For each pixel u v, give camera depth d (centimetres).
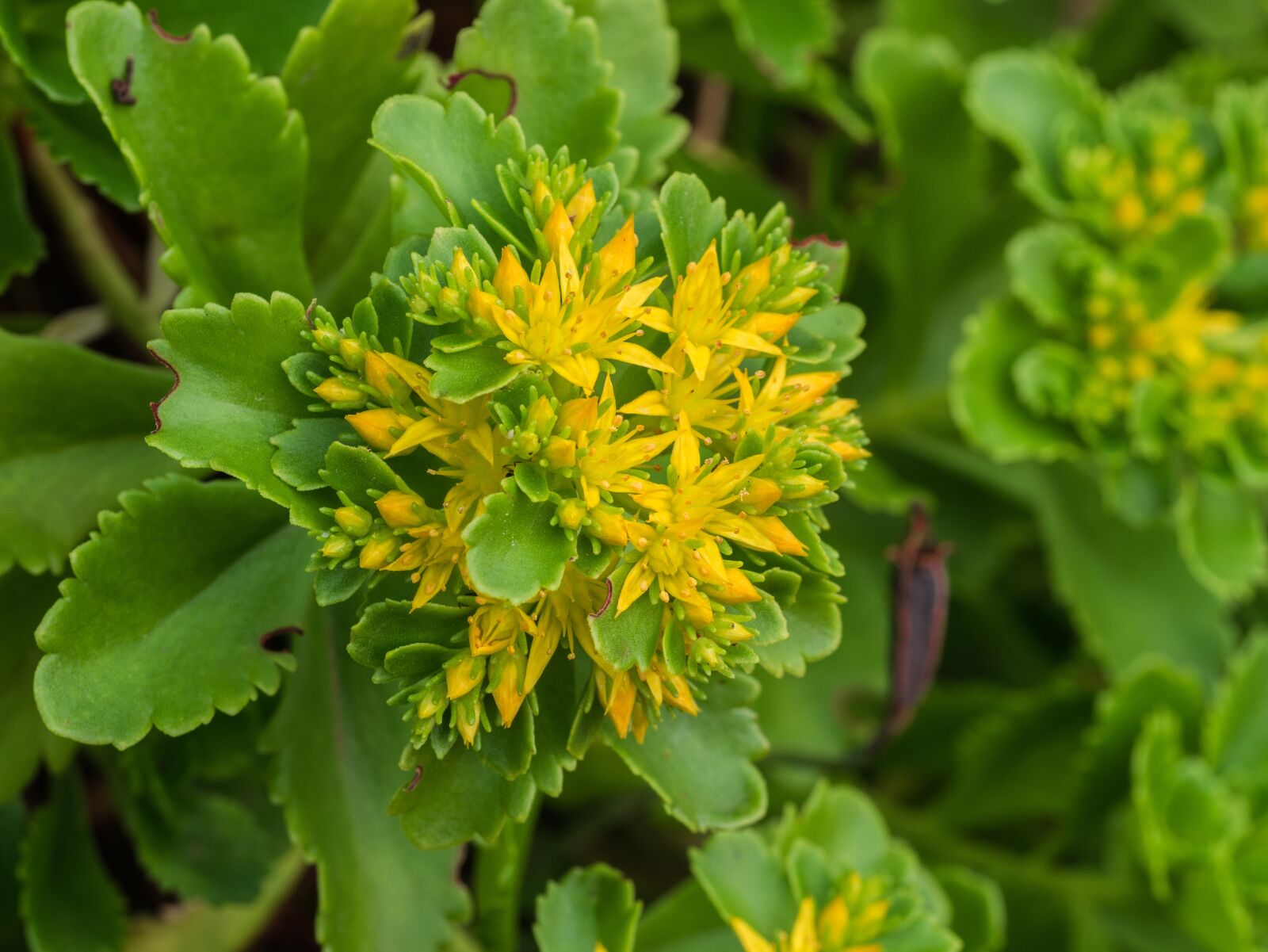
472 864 17
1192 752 19
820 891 14
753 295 10
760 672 19
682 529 9
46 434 11
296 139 11
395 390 9
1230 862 17
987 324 18
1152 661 18
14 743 12
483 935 14
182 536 10
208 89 11
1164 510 19
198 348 9
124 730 10
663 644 9
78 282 17
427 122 10
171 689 10
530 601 9
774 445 9
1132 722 18
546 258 9
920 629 15
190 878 14
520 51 11
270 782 12
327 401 9
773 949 13
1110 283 18
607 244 10
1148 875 18
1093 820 19
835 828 15
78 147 13
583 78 11
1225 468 18
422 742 9
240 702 10
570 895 12
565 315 9
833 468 10
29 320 17
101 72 10
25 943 14
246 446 9
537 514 9
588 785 18
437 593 10
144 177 10
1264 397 18
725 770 11
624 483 9
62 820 14
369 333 9
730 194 19
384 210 12
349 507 9
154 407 9
